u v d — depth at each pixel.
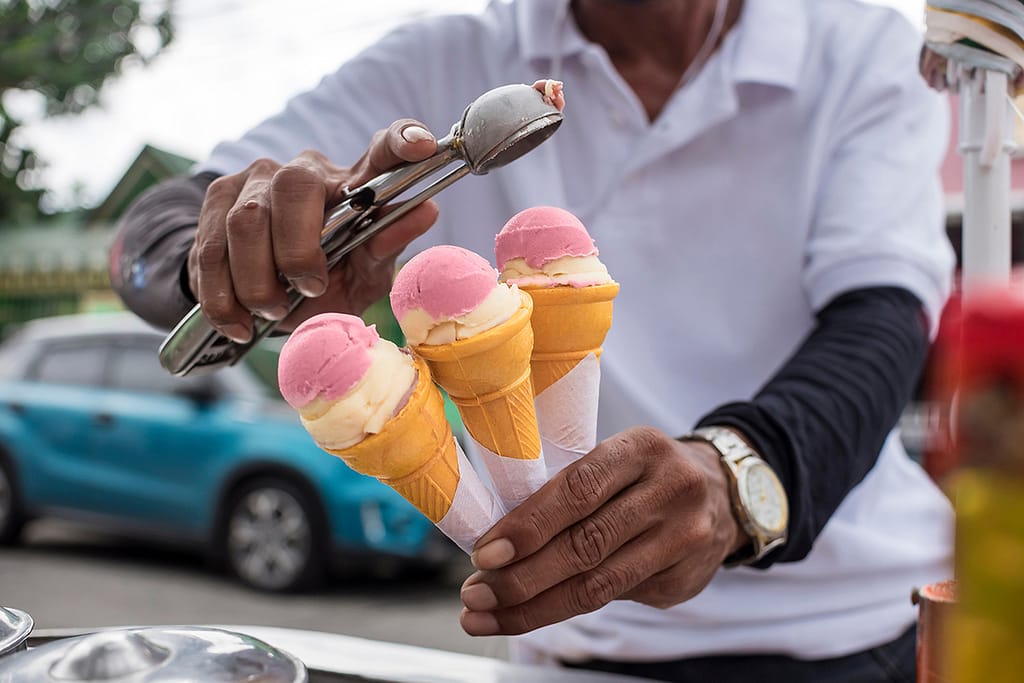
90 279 9.90
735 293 1.20
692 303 1.20
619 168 1.21
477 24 1.31
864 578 1.15
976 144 0.83
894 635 1.16
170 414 4.78
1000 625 0.38
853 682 1.12
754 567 0.83
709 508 0.71
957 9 0.77
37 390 5.17
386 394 0.56
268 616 4.22
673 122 1.18
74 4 9.81
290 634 0.96
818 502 0.84
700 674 1.12
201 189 1.10
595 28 1.25
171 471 4.75
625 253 1.20
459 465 0.61
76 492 4.95
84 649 0.57
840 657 1.13
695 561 0.71
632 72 1.25
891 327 1.00
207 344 0.82
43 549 5.46
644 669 1.14
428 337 0.58
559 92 0.68
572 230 0.65
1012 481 0.37
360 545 4.39
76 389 5.07
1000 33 0.76
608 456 0.65
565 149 1.25
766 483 0.78
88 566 5.11
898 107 1.19
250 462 4.58
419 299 0.57
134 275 1.00
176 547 5.50
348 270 0.90
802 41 1.20
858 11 1.26
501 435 0.62
